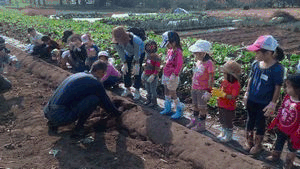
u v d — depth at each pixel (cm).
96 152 422
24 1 6544
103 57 633
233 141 454
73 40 741
